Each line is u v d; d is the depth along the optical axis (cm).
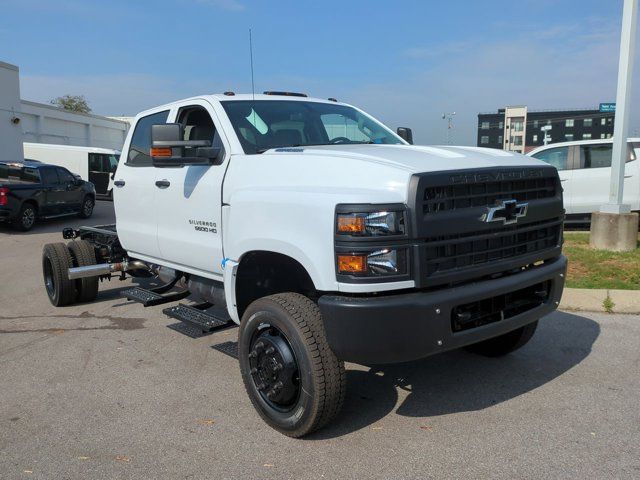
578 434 358
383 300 313
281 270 410
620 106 877
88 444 359
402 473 319
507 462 327
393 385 441
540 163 394
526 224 376
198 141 432
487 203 347
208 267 463
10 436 371
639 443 345
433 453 339
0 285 845
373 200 312
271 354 358
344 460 334
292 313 343
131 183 561
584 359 485
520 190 368
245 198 383
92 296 712
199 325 449
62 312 679
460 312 338
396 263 311
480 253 344
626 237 880
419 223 311
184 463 335
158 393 436
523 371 463
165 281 565
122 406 414
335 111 518
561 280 403
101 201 2586
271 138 452
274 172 379
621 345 516
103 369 488
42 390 445
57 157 2595
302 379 341
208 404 416
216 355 520
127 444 359
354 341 315
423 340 318
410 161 336
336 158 348
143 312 672
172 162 437
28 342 566
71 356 522
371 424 378
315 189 339
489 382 443
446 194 326
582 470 317
